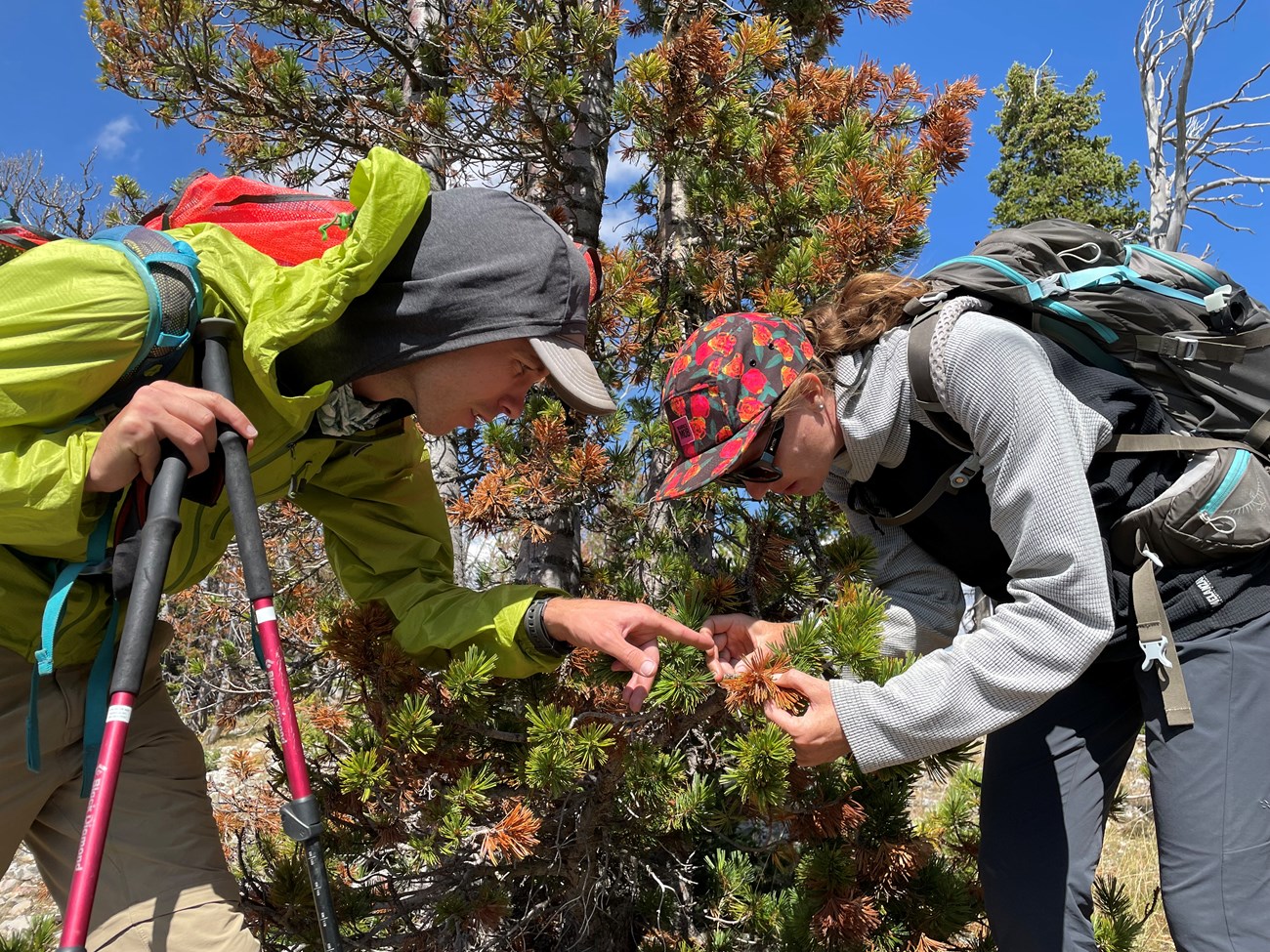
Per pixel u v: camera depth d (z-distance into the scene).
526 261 1.54
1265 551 1.58
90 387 1.30
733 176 3.01
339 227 1.59
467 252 1.53
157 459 1.29
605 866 2.42
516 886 2.43
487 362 1.58
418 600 1.86
